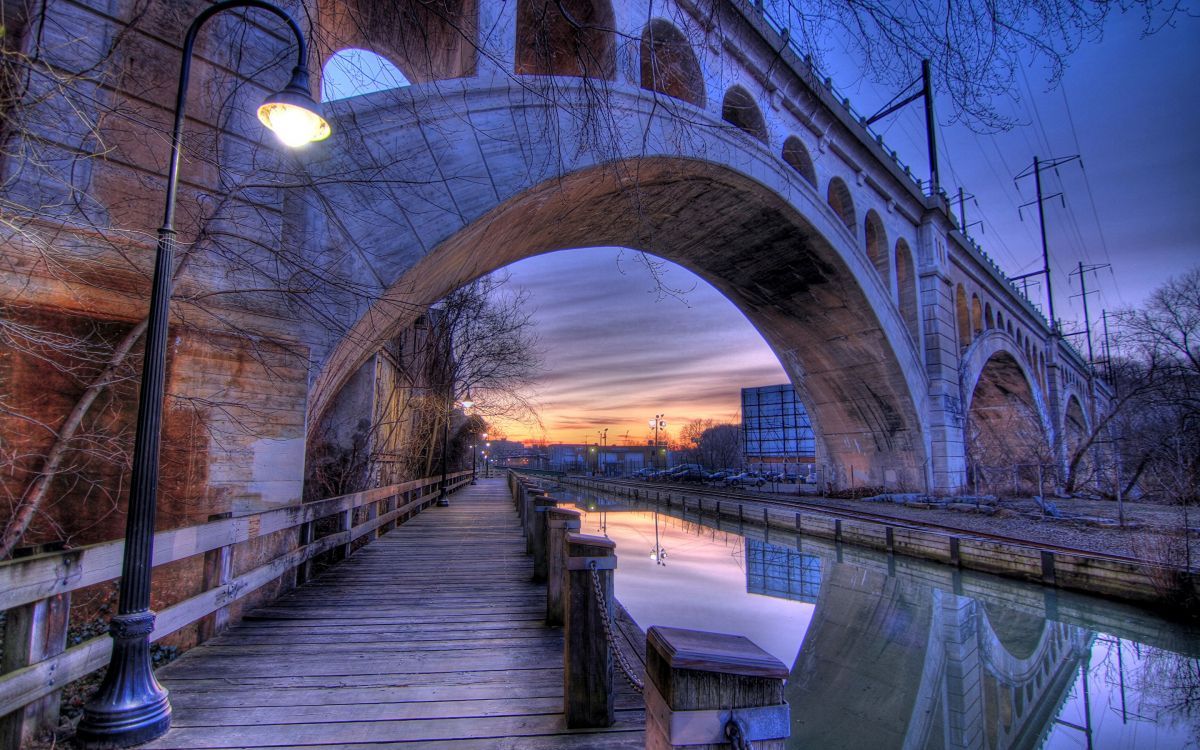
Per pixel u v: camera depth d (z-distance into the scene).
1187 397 22.52
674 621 10.00
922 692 7.38
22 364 5.20
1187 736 6.30
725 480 52.22
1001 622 10.84
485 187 8.94
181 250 5.72
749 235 22.02
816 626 10.16
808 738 6.07
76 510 5.28
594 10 12.16
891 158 28.03
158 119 6.01
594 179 11.40
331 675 3.99
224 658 4.31
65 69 5.47
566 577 3.42
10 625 2.77
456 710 3.46
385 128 8.27
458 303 17.45
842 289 25.05
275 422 6.52
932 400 29.84
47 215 4.74
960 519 20.81
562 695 3.71
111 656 3.22
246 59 6.66
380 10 8.68
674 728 1.60
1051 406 49.16
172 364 5.96
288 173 6.36
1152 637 10.09
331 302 7.27
